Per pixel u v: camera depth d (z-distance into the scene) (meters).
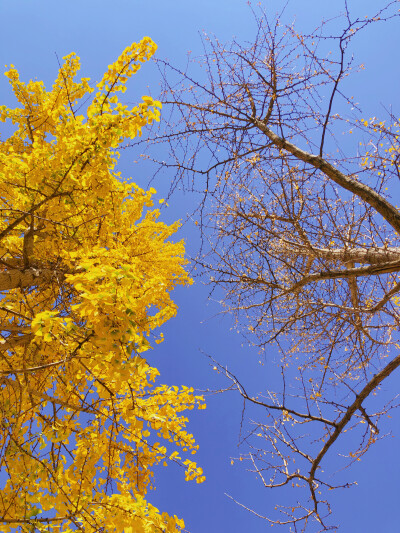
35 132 4.03
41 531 2.67
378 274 3.18
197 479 3.27
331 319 3.37
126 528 2.68
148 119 2.96
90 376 3.16
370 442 3.38
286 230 3.18
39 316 2.07
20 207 3.24
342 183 3.12
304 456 3.42
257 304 3.62
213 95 3.20
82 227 3.49
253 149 3.25
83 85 3.80
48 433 2.94
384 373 3.34
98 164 3.07
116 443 3.19
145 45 2.97
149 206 3.94
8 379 3.15
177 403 3.38
